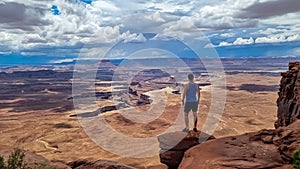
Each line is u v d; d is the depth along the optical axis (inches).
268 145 324.2
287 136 315.3
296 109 437.7
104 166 297.7
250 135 365.1
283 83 515.2
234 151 317.4
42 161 257.3
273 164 278.8
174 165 374.6
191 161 321.1
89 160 321.7
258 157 295.1
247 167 274.8
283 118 479.5
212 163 293.4
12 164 197.9
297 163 259.3
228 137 367.9
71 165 321.1
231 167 279.0
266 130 356.2
